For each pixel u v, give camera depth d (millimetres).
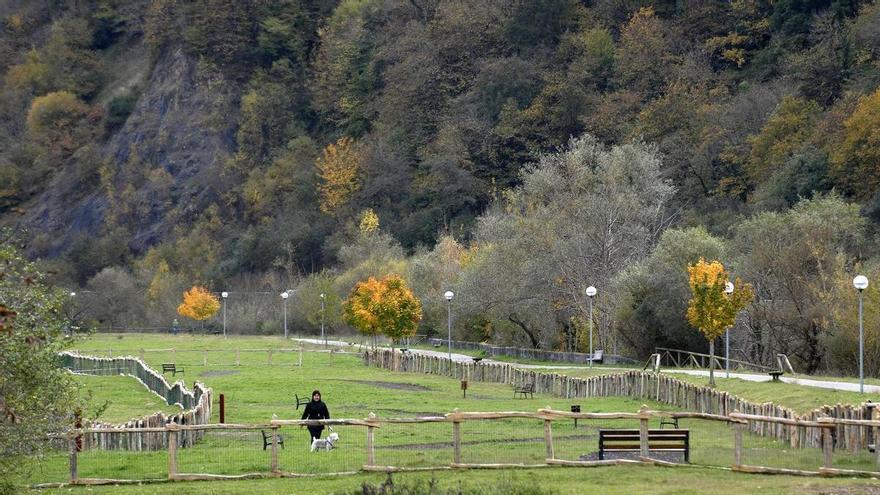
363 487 25406
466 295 94812
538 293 88438
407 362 80938
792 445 34875
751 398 44625
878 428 29484
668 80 151875
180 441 38938
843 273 65375
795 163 105375
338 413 51156
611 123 145000
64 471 33062
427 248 144250
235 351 105688
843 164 101188
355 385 67625
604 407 51938
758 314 68938
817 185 102625
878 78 121562
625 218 89250
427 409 52906
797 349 68688
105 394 65188
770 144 117750
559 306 87812
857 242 77312
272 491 28766
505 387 66062
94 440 37969
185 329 150875
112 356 97562
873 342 60281
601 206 88312
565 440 37938
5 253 24703
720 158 123188
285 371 80375
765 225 75000
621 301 77625
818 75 133500
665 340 75500
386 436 41031
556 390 60625
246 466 33344
